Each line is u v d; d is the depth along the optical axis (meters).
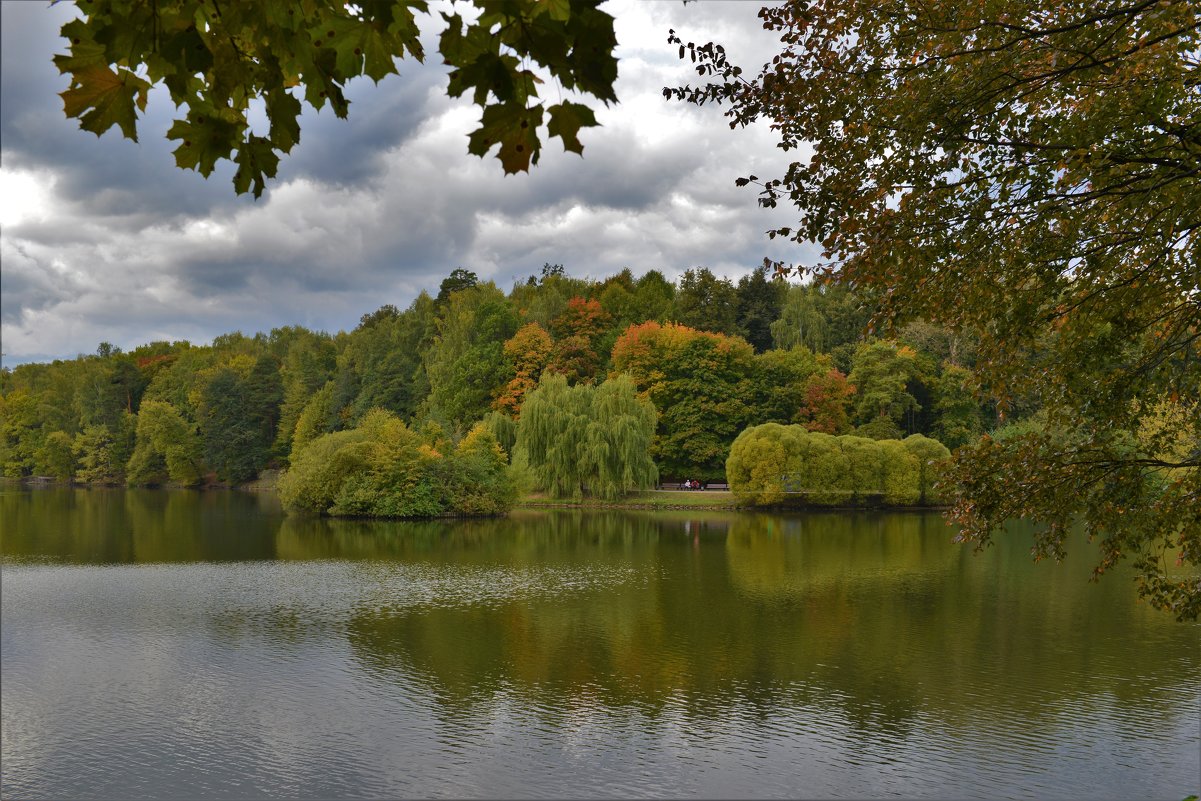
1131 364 8.48
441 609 27.30
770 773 15.07
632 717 17.77
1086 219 7.82
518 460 61.25
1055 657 21.89
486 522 52.50
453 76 2.38
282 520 53.28
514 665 21.30
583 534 46.91
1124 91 6.95
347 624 25.33
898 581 32.41
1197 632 24.33
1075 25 6.70
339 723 17.45
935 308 8.26
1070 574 33.84
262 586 31.05
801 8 8.05
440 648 22.78
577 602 28.48
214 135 2.68
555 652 22.50
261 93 2.79
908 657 21.91
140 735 16.73
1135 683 19.75
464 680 20.14
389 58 2.60
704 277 92.19
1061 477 8.36
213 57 2.60
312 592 29.95
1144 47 6.55
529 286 110.06
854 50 8.02
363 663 21.42
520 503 61.66
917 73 7.89
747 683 19.94
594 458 60.78
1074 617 26.23
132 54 2.53
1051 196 7.47
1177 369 8.38
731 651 22.56
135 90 2.56
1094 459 8.41
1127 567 34.72
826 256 8.40
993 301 8.20
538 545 42.31
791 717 17.75
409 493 53.28
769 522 53.34
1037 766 15.30
